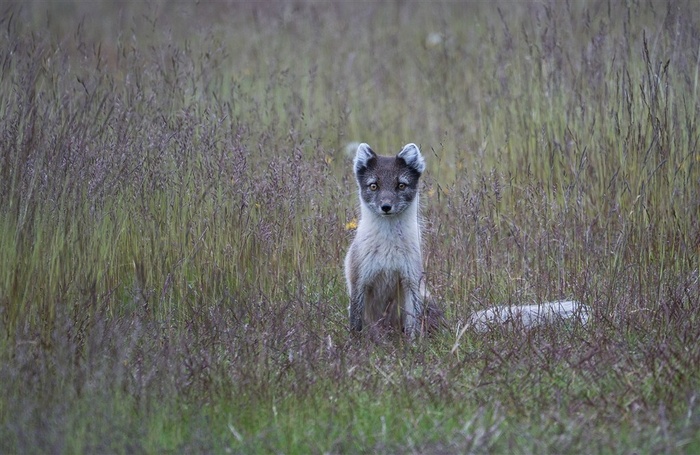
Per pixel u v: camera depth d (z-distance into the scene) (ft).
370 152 72.18
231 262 70.23
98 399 49.55
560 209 77.46
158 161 70.33
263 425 49.80
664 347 57.72
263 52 119.03
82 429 46.32
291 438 48.34
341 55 121.08
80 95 85.56
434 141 103.40
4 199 59.93
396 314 73.61
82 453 45.21
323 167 79.66
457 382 56.29
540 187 80.02
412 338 66.18
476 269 71.61
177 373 54.19
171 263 68.59
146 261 67.77
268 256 70.18
